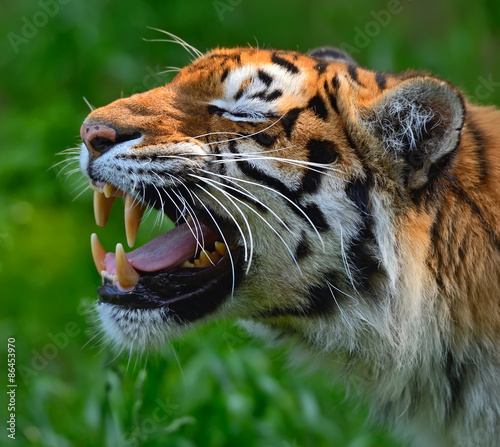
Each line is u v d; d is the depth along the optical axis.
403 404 7.80
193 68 7.71
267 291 7.41
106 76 14.52
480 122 7.79
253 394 9.68
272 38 14.72
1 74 15.08
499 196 7.16
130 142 7.18
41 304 12.03
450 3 14.76
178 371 9.85
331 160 7.06
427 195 7.04
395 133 6.98
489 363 7.22
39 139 13.89
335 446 9.43
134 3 14.26
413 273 7.06
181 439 8.46
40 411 9.17
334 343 7.55
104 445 8.72
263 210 7.13
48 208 13.63
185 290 7.43
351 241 7.13
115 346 7.74
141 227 12.05
